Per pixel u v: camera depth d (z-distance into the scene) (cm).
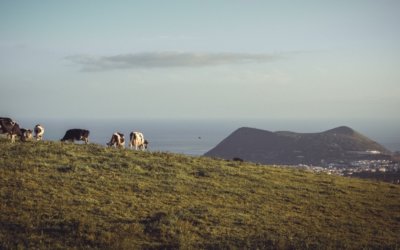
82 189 2466
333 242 2017
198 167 3269
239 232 2070
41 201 2206
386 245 2055
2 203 2122
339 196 2964
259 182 3061
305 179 3372
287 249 1870
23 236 1802
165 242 1886
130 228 1959
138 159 3250
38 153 3097
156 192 2570
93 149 3425
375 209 2741
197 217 2216
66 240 1812
